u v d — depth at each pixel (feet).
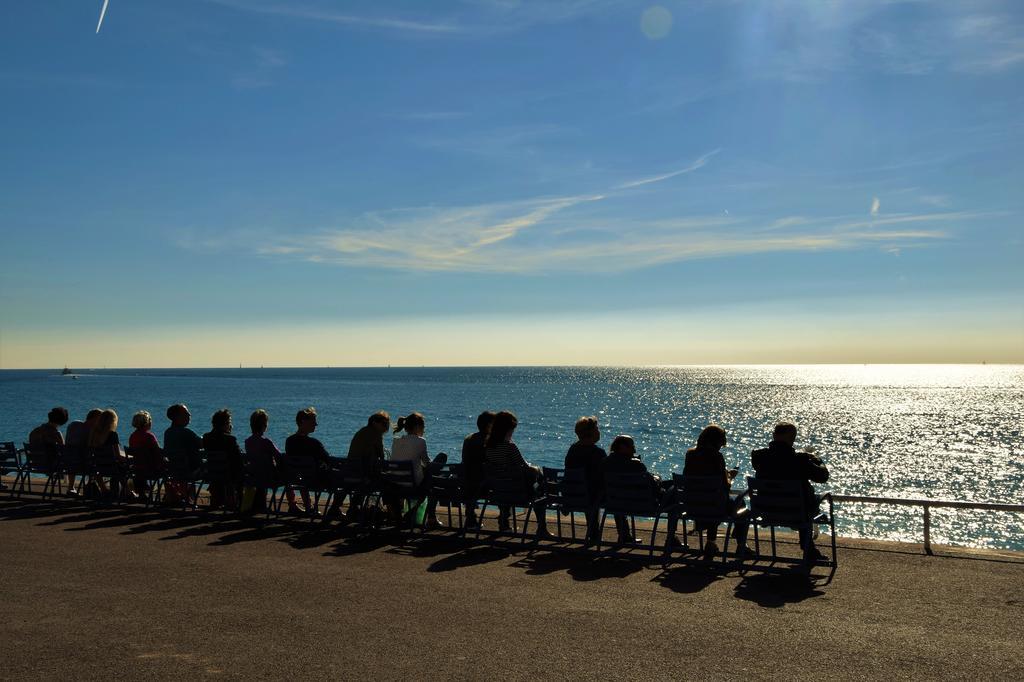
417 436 33.65
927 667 17.15
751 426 223.30
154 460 38.91
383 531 33.17
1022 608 21.44
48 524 34.63
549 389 513.45
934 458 149.69
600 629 19.92
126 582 24.73
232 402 342.23
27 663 17.56
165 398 380.78
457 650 18.40
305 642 18.99
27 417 236.63
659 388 536.42
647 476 28.27
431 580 25.02
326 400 362.74
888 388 569.23
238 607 21.98
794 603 22.17
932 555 27.71
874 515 84.53
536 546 30.09
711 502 27.20
